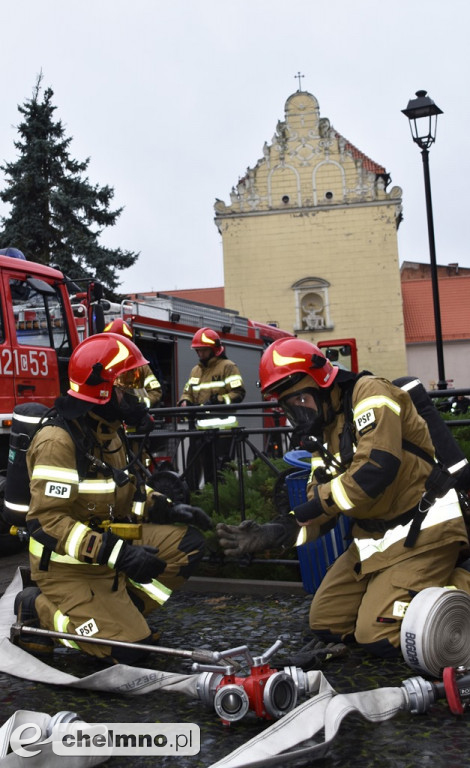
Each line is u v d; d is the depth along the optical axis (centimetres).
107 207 2303
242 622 443
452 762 263
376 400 350
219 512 586
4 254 762
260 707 292
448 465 374
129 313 1036
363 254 3612
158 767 271
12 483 387
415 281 4475
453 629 324
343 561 392
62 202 2178
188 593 523
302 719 281
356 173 3619
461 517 359
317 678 310
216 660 302
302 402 364
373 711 292
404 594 350
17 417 385
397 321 3588
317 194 3638
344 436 361
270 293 3653
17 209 2236
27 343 742
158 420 850
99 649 365
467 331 4081
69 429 365
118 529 369
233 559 535
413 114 1200
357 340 3603
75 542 352
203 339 852
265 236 3666
